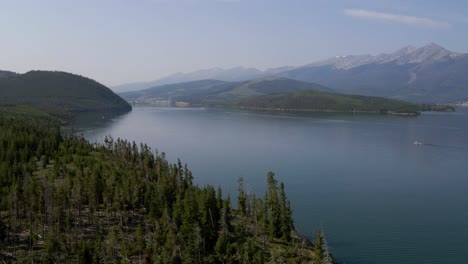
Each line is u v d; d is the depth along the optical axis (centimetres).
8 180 16388
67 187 15212
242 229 14212
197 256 12312
